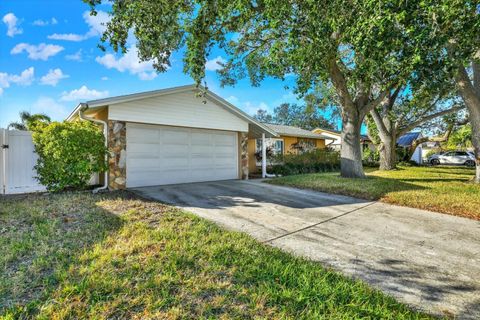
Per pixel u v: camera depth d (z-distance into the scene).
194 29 6.27
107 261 2.99
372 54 5.03
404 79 6.45
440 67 5.06
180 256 3.16
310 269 3.10
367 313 2.34
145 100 8.52
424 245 4.04
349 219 5.35
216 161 10.73
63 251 3.26
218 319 2.13
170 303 2.31
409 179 10.73
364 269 3.25
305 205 6.48
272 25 5.85
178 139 9.55
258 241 4.04
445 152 25.78
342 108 10.25
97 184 8.59
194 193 7.68
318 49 6.07
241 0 5.70
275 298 2.45
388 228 4.81
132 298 2.35
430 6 4.16
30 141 7.44
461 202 6.36
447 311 2.46
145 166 8.71
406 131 16.47
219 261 3.13
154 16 5.86
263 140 12.57
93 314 2.13
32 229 4.14
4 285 2.50
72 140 7.10
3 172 7.05
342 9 4.89
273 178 11.49
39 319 2.06
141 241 3.59
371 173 13.89
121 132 8.09
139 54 6.91
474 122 9.20
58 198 6.42
